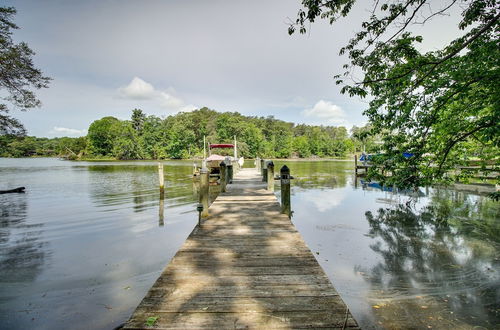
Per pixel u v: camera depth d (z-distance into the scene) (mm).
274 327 2373
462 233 6871
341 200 11688
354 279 4496
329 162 49531
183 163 45938
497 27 3973
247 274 3383
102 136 66625
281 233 5082
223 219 6129
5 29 12367
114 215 8836
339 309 2637
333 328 2363
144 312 2576
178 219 8359
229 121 67250
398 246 6012
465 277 4516
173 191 14070
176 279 3240
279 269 3527
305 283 3154
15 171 28250
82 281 4375
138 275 4605
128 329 2355
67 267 4910
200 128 74375
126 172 26859
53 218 8422
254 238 4789
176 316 2521
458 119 5250
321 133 88188
